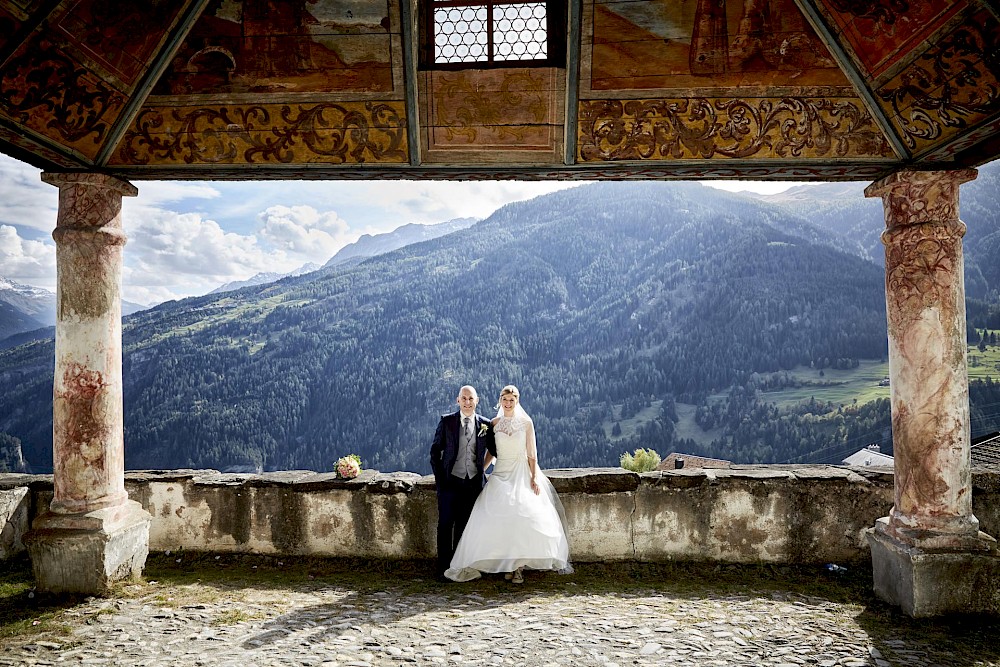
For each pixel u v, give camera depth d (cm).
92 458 509
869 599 503
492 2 479
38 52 403
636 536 593
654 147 504
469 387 576
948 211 477
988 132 415
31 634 431
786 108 478
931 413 472
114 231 517
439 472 566
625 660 392
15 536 604
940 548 461
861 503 582
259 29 459
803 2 429
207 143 505
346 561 596
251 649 405
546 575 565
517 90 485
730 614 473
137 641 419
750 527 588
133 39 438
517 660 391
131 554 530
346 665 381
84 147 486
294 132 503
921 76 416
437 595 516
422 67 481
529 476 564
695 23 449
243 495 612
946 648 410
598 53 464
